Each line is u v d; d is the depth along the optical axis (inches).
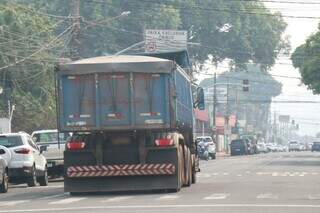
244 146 4694.9
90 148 1193.4
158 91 1171.3
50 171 1763.0
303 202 1003.3
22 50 2640.3
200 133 4598.9
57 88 1179.9
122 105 1172.5
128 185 1201.4
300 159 3400.6
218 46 4520.2
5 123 2397.9
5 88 2640.3
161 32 3676.2
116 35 4037.9
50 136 1806.1
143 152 1189.7
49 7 3917.3
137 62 1173.7
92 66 1174.3
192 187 1341.0
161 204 981.8
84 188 1200.8
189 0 4347.9
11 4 2987.2
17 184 1679.4
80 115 1176.2
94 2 3988.7
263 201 1020.5
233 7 4473.4
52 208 977.5
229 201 1021.2
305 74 2997.0
